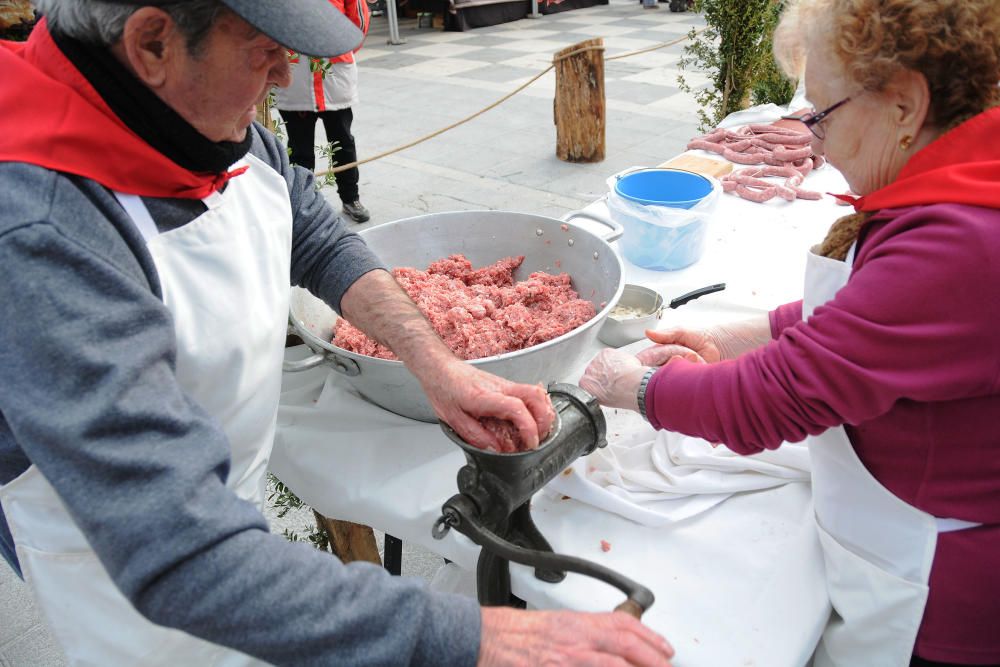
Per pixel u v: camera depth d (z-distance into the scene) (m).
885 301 0.80
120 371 0.67
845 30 0.84
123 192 0.81
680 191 2.10
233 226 0.94
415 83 7.95
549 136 6.22
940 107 0.83
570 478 1.13
